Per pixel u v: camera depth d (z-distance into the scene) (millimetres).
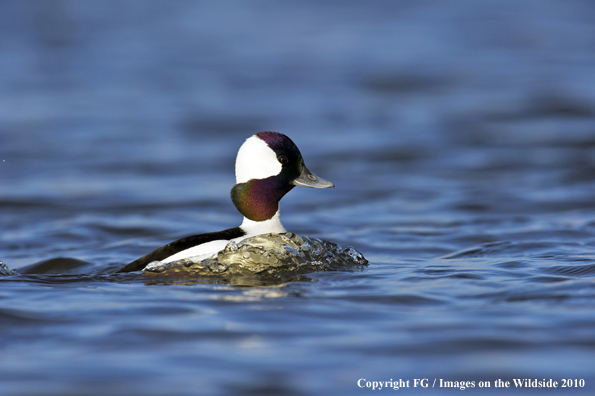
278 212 9367
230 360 5336
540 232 11547
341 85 32344
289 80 33719
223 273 8266
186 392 4824
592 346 5473
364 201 15438
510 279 7734
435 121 25000
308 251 8734
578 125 23469
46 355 5465
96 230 12836
